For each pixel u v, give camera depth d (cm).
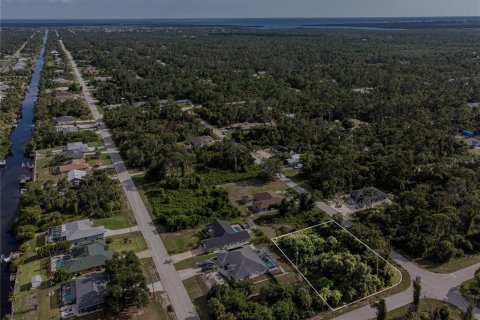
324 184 13225
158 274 9512
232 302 8244
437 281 9338
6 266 10050
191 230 11325
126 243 10688
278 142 17875
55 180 14262
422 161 15375
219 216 11888
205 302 8669
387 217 11344
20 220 11400
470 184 13112
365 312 8388
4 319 8250
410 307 8075
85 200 12394
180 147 16575
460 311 8431
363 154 15638
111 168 15300
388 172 14075
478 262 10044
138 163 15325
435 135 17312
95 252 9981
